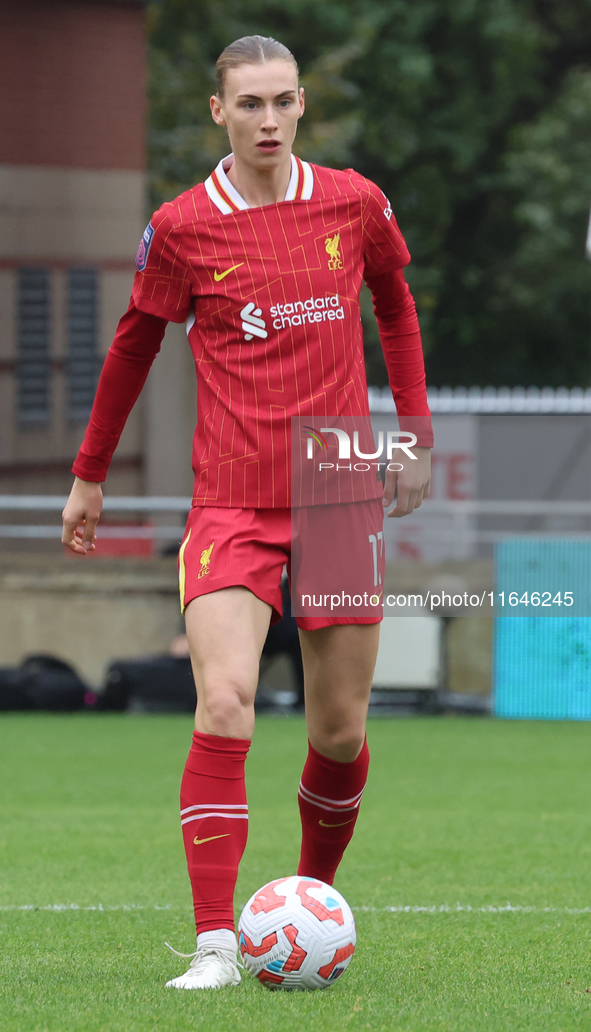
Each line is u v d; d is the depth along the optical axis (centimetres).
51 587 4875
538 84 10725
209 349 1228
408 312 1355
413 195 10412
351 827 1379
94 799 2812
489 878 1928
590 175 10131
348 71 9738
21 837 2302
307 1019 1033
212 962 1162
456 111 10300
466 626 4603
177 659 4728
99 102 5888
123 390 1303
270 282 1206
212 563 1202
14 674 4712
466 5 10006
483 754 3625
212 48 8988
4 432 5691
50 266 5797
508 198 10762
